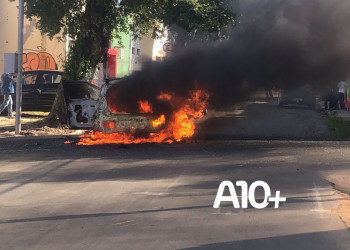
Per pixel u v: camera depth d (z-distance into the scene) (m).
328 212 5.49
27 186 6.93
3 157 9.33
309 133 13.41
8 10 24.02
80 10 14.63
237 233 4.80
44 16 14.12
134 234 4.80
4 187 6.88
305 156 9.19
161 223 5.16
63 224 5.16
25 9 14.44
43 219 5.35
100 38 15.38
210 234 4.78
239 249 4.34
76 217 5.42
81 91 14.73
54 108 14.73
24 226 5.11
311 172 7.66
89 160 8.93
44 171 7.97
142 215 5.46
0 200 6.18
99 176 7.56
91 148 10.35
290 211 5.55
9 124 14.95
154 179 7.30
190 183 7.01
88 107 14.48
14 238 4.72
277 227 4.98
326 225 5.02
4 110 17.75
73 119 14.36
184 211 5.61
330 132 13.51
